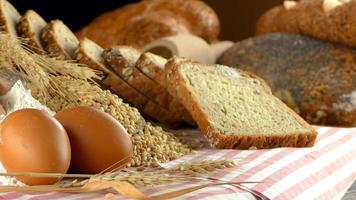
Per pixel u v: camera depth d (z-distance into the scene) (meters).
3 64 0.61
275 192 0.56
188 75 0.73
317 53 1.16
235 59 1.22
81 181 0.52
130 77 0.75
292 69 1.16
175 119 0.76
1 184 0.52
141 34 1.41
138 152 0.61
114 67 0.75
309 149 0.69
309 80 1.13
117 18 1.45
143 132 0.64
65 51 0.74
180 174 0.55
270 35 1.22
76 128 0.54
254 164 0.61
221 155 0.65
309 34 1.19
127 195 0.46
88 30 1.45
